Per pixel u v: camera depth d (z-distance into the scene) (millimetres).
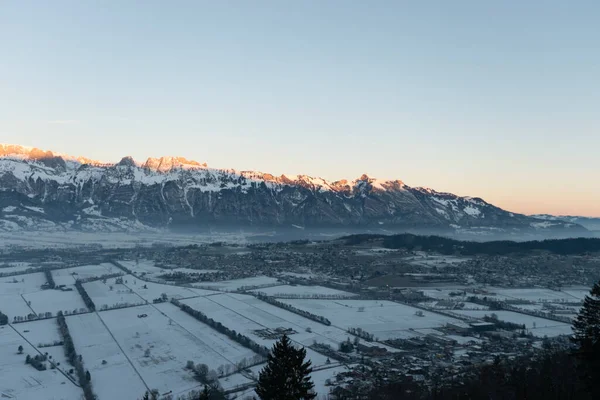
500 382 162125
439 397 159125
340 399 166000
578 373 133375
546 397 134750
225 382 196500
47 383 199125
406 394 168750
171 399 177250
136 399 181250
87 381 197500
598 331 97438
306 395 93375
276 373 92562
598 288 100250
